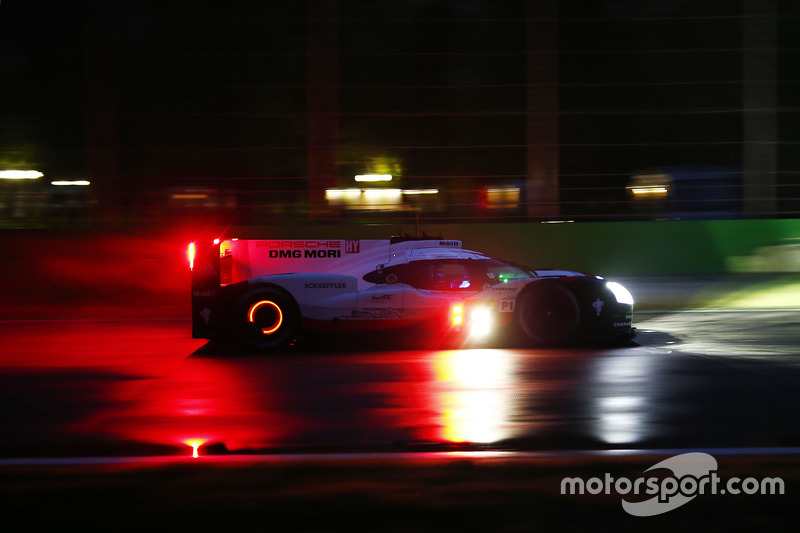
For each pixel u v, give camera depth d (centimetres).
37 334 1593
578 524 570
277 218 2008
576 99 2016
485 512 591
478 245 1966
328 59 2008
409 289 1356
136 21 1994
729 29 2011
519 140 2016
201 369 1204
